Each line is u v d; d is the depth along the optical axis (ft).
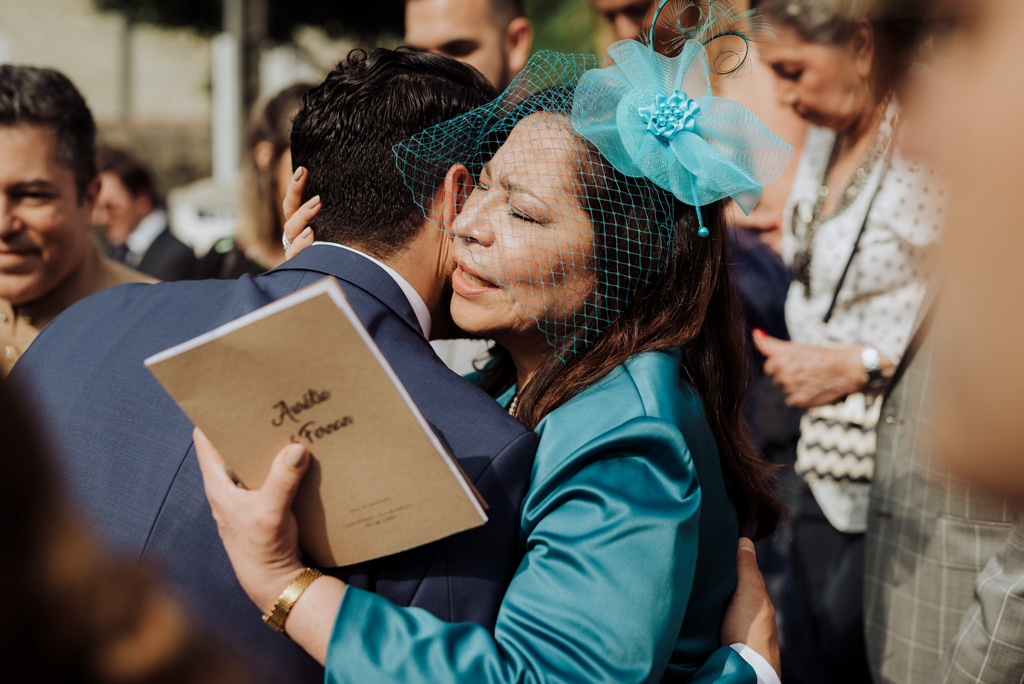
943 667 5.95
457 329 5.51
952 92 1.87
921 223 8.63
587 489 4.13
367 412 3.68
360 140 4.94
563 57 5.41
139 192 21.16
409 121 4.96
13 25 66.39
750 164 4.74
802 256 9.47
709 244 5.10
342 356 3.57
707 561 4.79
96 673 1.94
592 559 3.94
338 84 5.10
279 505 3.76
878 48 4.46
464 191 5.15
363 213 4.97
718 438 5.25
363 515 3.92
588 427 4.40
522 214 4.77
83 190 7.64
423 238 5.02
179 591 4.11
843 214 9.05
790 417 9.39
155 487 4.25
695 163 4.59
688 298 5.03
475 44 10.62
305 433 3.74
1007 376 1.77
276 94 10.88
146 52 69.05
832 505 8.91
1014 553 5.56
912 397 7.21
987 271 1.77
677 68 4.81
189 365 3.55
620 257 4.88
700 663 4.88
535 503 4.30
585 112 4.66
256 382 3.61
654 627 3.81
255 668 4.05
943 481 6.88
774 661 4.99
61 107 7.28
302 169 5.33
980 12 1.81
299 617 3.88
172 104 69.97
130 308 4.87
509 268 4.77
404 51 5.36
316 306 3.47
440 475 3.80
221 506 3.86
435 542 4.19
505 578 4.34
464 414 4.41
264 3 46.11
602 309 4.98
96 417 4.44
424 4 10.62
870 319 8.98
